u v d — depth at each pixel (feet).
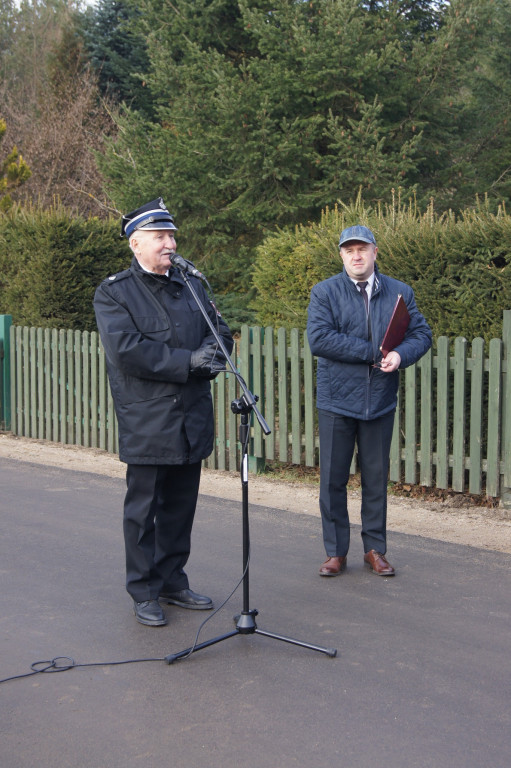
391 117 46.29
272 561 17.29
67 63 84.07
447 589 15.56
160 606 14.55
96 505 21.85
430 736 10.34
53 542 18.54
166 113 49.11
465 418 21.13
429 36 47.96
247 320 44.78
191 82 45.98
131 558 14.06
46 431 32.01
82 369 30.35
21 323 34.76
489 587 15.65
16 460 27.99
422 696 11.38
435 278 21.84
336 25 42.50
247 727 10.57
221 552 17.85
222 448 26.35
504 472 20.38
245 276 46.55
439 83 45.14
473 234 20.92
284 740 10.24
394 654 12.74
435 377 22.03
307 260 26.11
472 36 44.45
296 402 24.26
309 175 46.29
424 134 47.11
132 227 13.73
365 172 43.01
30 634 13.57
